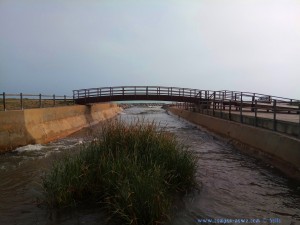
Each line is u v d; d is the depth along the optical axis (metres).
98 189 7.36
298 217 6.79
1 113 14.35
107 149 8.29
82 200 7.26
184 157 8.45
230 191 8.48
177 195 7.86
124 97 34.50
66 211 6.80
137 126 9.38
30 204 7.30
